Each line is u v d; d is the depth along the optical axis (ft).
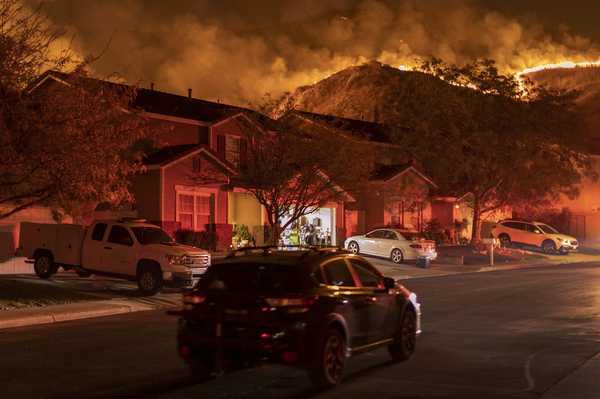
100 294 98.53
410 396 40.73
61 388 42.34
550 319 74.74
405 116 211.82
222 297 41.96
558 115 208.33
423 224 213.46
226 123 168.35
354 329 44.98
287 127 133.39
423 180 208.85
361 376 46.21
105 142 88.43
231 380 44.83
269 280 42.09
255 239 167.53
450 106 206.49
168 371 47.60
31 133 82.23
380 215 197.06
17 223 122.62
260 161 132.67
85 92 87.30
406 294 52.19
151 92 173.06
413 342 53.06
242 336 41.11
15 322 74.33
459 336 63.16
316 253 44.83
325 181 134.41
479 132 201.57
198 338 42.24
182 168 150.00
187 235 146.30
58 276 111.96
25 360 51.67
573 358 52.75
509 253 187.21
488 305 87.56
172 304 93.45
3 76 80.43
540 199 225.97
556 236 204.23
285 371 47.73
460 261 166.50
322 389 42.22
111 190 95.61
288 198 134.00
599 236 261.65
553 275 137.18
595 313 79.82
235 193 169.89
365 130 218.79
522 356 53.47
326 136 132.87
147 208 147.33
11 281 101.19
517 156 202.80
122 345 58.65
